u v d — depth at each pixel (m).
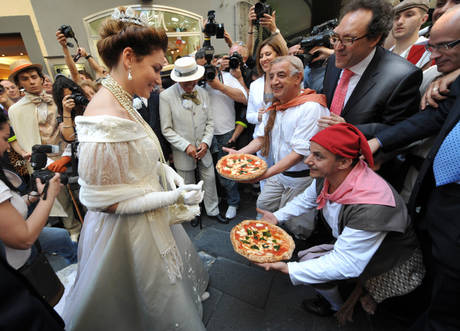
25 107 2.18
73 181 1.53
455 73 1.10
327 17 7.30
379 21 1.21
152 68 0.96
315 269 1.18
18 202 1.01
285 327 1.45
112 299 1.07
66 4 3.98
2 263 0.65
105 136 0.83
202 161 2.37
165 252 1.11
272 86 1.63
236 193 2.58
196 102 2.22
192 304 1.20
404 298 1.39
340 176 1.20
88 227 1.20
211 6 4.91
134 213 0.98
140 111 2.21
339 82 1.59
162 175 1.22
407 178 1.54
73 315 1.06
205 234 2.34
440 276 1.00
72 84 1.83
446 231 0.96
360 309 1.52
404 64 1.35
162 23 4.70
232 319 1.51
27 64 2.10
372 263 1.19
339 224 1.22
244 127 2.72
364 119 1.47
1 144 0.91
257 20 2.61
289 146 1.77
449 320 0.99
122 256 1.05
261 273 1.84
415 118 1.23
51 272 1.20
